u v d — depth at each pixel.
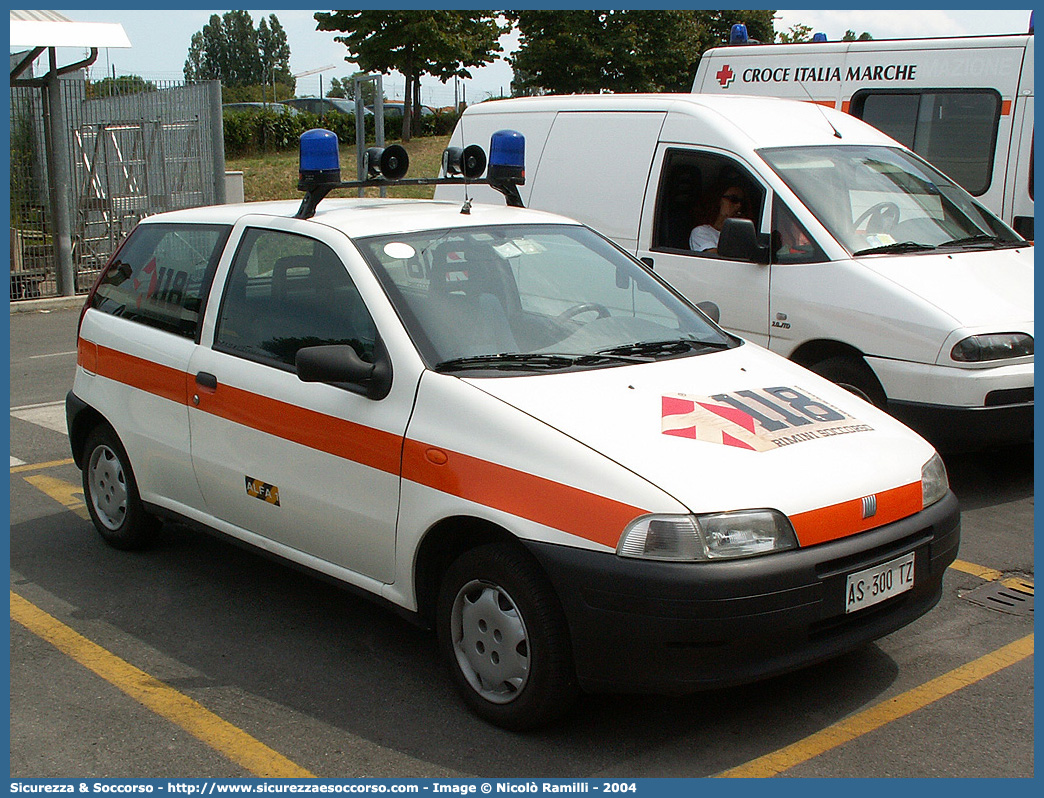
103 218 15.36
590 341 4.19
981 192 9.12
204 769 3.41
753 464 3.42
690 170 7.04
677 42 36.47
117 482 5.32
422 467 3.67
